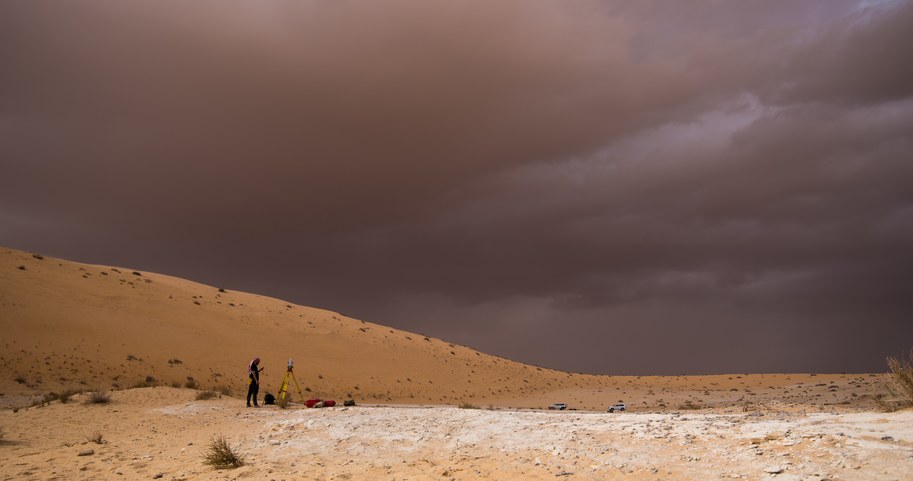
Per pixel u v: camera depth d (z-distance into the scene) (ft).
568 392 301.02
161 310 232.94
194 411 79.41
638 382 366.02
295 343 259.80
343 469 39.73
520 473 34.73
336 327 310.24
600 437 39.91
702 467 30.91
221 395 101.60
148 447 52.75
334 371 237.45
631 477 31.17
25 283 200.13
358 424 55.26
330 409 71.10
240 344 230.68
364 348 288.51
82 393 98.22
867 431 31.89
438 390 258.78
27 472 41.96
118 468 43.09
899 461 26.71
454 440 45.39
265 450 47.65
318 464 41.68
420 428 51.03
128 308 220.02
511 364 372.17
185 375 179.22
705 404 161.27
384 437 48.85
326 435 51.83
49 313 184.24
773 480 27.45
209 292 295.28
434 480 34.94
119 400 89.92
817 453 29.71
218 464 42.11
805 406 62.59
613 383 363.35
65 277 224.12
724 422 41.06
